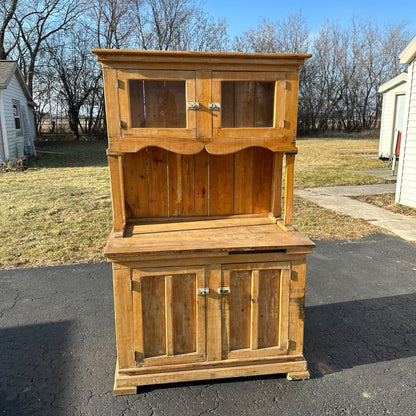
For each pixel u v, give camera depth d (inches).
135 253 76.5
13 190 304.7
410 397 82.7
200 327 83.6
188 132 80.5
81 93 831.7
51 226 207.6
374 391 84.8
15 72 477.1
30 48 802.2
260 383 87.6
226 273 82.0
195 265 80.6
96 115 884.6
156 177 97.3
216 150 82.0
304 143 743.1
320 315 119.9
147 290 80.8
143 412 78.6
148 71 76.8
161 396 83.3
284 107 82.8
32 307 122.9
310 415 77.6
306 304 127.2
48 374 90.9
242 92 81.4
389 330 111.0
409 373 91.2
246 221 100.0
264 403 81.1
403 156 254.4
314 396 83.3
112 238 84.9
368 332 110.0
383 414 77.8
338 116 986.1
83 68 826.8
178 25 914.1
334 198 285.1
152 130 79.5
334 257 167.0
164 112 80.2
